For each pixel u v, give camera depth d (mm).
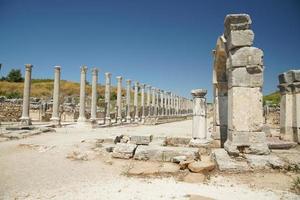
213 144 15242
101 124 32156
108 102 35219
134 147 12859
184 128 30703
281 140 17109
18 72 94625
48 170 10242
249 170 10109
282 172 10023
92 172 10250
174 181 9242
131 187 8438
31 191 7887
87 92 85125
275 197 7578
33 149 13906
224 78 15617
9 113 37656
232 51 12094
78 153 12719
